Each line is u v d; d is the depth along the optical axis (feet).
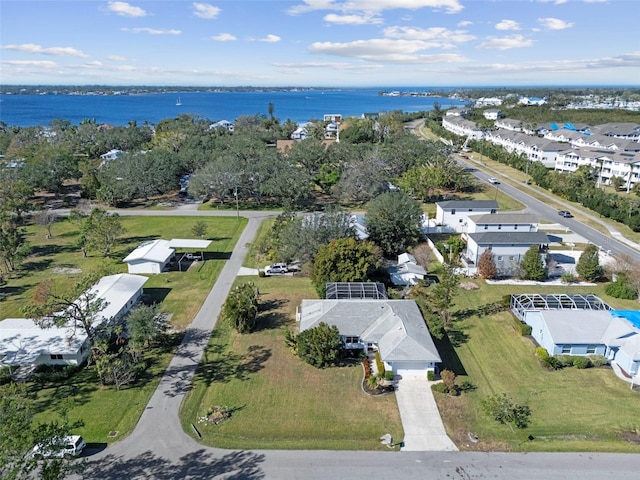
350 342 128.06
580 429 98.99
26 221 257.34
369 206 208.95
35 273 185.47
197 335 137.80
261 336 137.39
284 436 96.43
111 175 295.07
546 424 100.48
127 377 113.39
